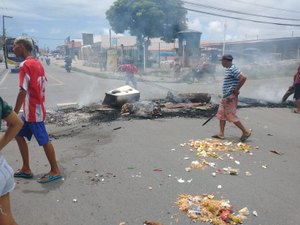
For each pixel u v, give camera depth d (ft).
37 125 13.78
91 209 12.06
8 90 51.60
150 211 11.90
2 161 7.61
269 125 26.32
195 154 18.31
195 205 12.17
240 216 11.43
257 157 18.01
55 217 11.51
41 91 13.74
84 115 28.96
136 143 20.51
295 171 15.98
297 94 31.99
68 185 14.10
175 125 25.46
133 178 14.89
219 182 14.47
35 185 14.06
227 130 24.11
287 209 12.14
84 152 18.67
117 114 29.07
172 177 15.01
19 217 11.46
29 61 13.35
